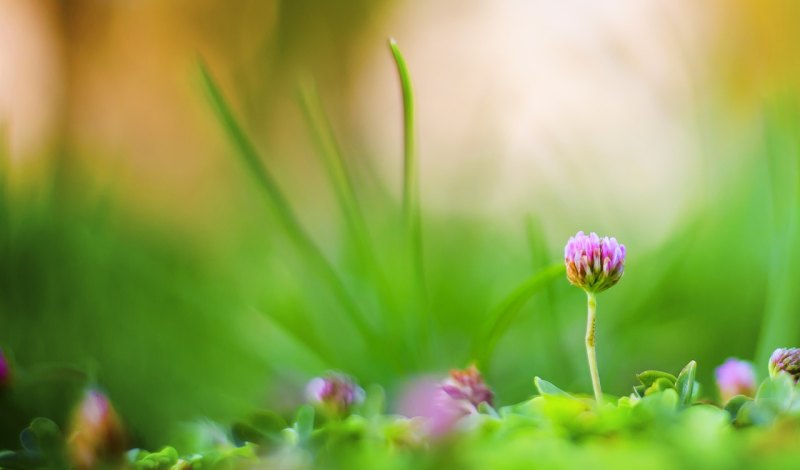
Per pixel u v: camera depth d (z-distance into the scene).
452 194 1.17
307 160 1.26
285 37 1.65
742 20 1.16
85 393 0.43
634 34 1.16
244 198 1.05
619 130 1.14
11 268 0.77
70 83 1.49
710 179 0.92
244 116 1.17
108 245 0.83
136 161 1.43
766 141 0.75
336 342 0.75
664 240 0.91
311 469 0.37
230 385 0.75
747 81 1.11
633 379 0.74
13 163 0.93
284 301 0.87
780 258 0.67
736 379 0.43
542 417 0.38
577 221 1.04
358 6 1.71
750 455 0.35
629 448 0.35
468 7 1.51
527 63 1.33
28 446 0.40
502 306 0.55
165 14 1.60
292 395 0.68
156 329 0.78
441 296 0.97
